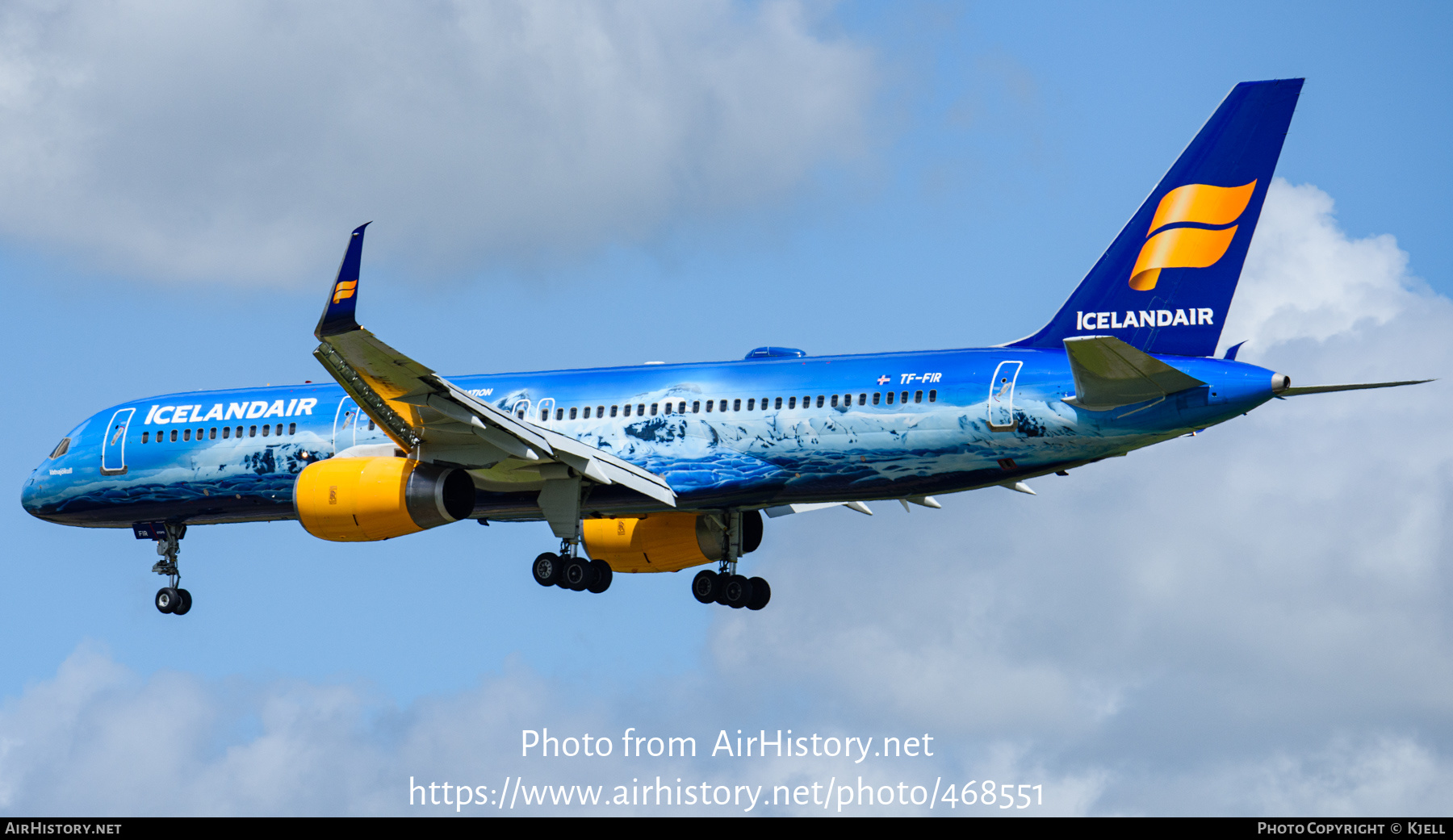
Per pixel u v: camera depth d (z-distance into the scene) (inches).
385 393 1430.9
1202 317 1462.8
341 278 1334.9
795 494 1562.5
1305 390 1395.2
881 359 1540.4
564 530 1588.3
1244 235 1462.8
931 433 1489.9
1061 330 1507.1
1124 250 1493.6
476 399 1497.3
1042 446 1461.6
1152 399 1411.2
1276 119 1464.1
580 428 1614.2
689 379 1600.6
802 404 1540.4
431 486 1509.6
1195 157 1482.5
